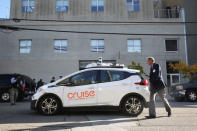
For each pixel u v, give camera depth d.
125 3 22.02
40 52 21.16
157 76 6.56
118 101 7.07
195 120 6.20
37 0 21.92
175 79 21.16
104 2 21.97
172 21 22.00
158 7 24.83
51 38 21.39
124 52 21.19
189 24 22.62
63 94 7.14
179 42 21.62
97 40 21.47
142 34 20.62
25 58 21.06
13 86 11.10
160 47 21.41
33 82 14.77
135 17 21.83
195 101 12.43
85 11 21.83
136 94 7.09
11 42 21.34
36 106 7.23
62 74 20.83
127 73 7.35
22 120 6.39
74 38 21.36
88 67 7.91
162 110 8.15
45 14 21.72
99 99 7.08
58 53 21.14
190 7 23.17
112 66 7.60
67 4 22.05
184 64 18.95
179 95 12.62
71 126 5.56
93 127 5.43
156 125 5.60
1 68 20.97
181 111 7.88
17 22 21.59
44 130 5.16
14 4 21.95
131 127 5.40
